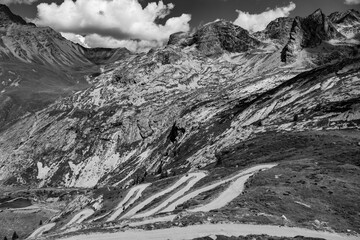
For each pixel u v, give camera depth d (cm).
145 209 10000
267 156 12162
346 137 12181
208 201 7375
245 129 18712
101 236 5062
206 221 5366
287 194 6675
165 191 12094
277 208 6112
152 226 5338
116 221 6819
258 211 5922
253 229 5053
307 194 6762
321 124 15125
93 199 17525
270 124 17550
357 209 6253
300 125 15800
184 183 11712
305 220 5759
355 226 5762
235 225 5222
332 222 5800
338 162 9144
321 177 7619
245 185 8094
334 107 16112
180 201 9119
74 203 18838
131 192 14738
